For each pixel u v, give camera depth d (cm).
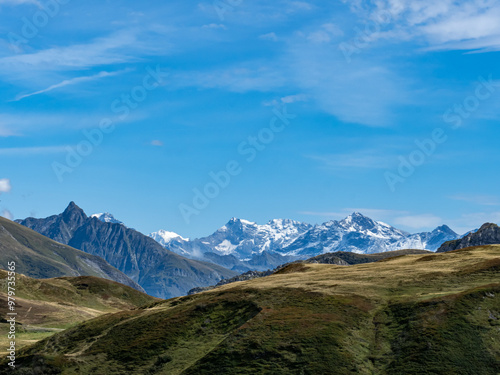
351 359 7888
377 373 7656
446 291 9712
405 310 9088
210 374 8025
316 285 11119
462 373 7269
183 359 8775
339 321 8944
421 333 8188
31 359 9738
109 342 10012
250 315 9825
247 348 8425
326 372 7606
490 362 7438
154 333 9888
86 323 11650
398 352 7988
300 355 8062
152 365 8831
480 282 9950
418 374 7350
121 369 8881
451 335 8006
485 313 8462
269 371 7825
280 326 8944
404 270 11900
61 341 10825
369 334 8694
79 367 9094
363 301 9819
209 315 10344
